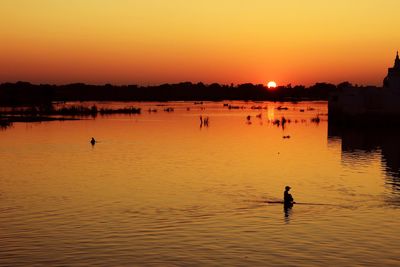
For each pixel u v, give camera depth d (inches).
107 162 4313.5
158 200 2805.1
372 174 3764.8
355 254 1915.6
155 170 3880.4
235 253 1920.5
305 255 1903.3
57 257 1873.8
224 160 4480.8
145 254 1905.8
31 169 3941.9
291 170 3937.0
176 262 1827.0
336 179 3533.5
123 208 2615.7
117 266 1785.2
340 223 2330.2
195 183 3331.7
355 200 2829.7
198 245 2012.8
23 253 1916.8
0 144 5698.8
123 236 2124.8
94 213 2512.3
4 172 3804.1
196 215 2468.0
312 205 2689.5
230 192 3034.0
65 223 2326.5
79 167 4033.0
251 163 4308.6
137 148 5354.3
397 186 3272.6
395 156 4884.4
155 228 2242.9
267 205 2687.0
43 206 2662.4
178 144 5782.5
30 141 6008.9
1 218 2416.3
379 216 2458.2
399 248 1985.7
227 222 2342.5
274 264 1809.8
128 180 3440.0
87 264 1803.6
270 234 2158.0
